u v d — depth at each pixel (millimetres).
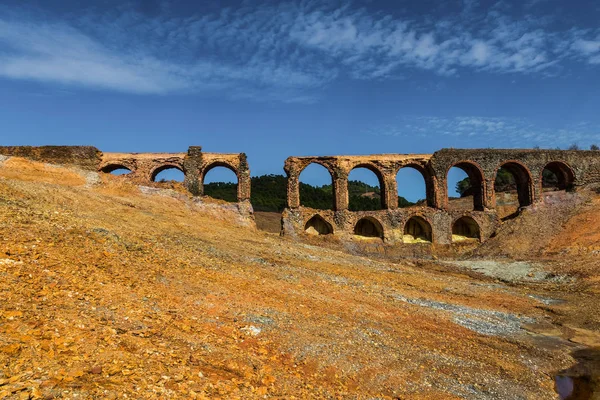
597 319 24406
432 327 20562
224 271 23594
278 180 132125
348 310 20938
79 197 32031
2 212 21688
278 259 30484
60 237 20656
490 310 25797
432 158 56812
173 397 9289
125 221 29656
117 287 16547
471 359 17172
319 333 17047
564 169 60344
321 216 53719
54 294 13844
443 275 37469
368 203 125375
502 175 103312
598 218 47062
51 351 9914
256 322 16891
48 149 49906
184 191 47469
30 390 7918
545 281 36500
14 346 9531
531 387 15312
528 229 51719
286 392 11734
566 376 16734
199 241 29797
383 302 23594
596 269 35656
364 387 13484
